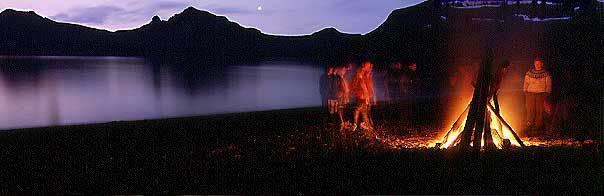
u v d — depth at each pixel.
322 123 14.44
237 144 11.39
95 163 9.52
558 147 9.84
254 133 12.97
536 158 8.77
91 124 14.67
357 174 8.04
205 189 7.42
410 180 7.59
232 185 7.63
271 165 8.91
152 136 12.68
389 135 12.47
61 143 11.77
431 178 7.64
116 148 11.15
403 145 11.07
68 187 7.77
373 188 7.23
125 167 9.15
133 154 10.41
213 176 8.20
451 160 8.74
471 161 8.64
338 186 7.37
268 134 12.78
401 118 15.03
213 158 9.73
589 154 8.84
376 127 13.59
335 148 10.45
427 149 10.16
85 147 11.27
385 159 9.07
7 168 9.21
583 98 13.89
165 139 12.27
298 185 7.52
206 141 11.94
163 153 10.48
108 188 7.66
